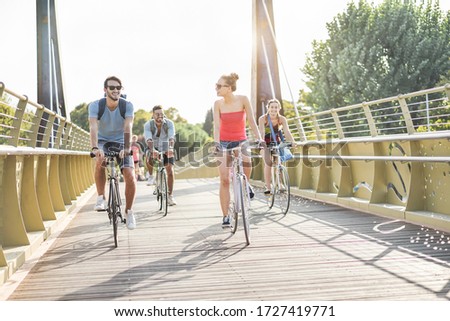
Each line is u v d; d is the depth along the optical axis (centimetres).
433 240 1055
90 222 1524
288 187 1528
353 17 6203
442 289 719
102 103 1104
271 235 1191
